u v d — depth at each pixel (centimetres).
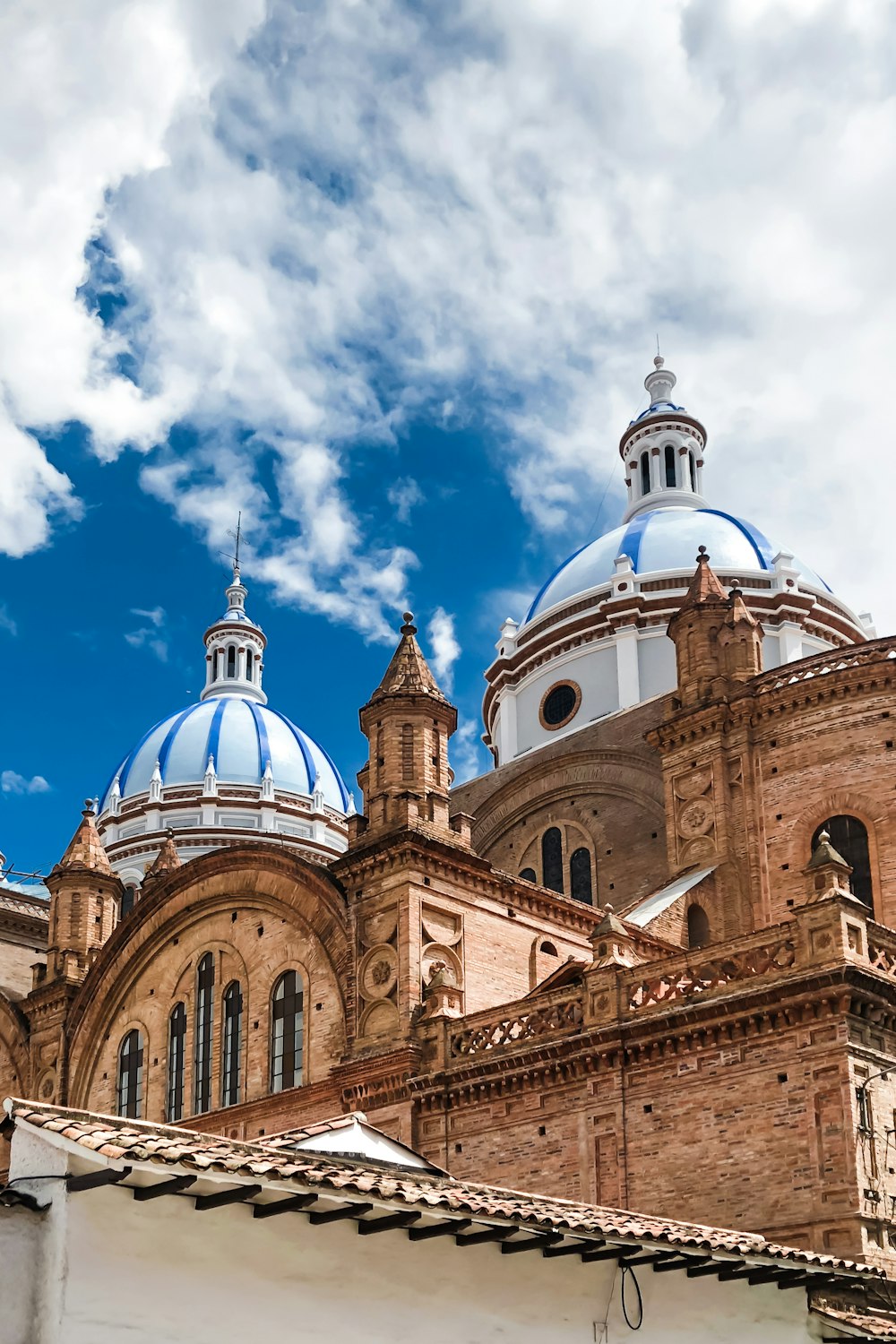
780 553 5412
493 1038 3189
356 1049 3444
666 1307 1948
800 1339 2152
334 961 3619
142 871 7981
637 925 3559
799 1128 2541
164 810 8225
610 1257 1861
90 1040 4462
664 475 6312
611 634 5312
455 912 3528
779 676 3919
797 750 3800
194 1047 4059
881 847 3591
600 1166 2853
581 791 4822
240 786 8312
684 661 4128
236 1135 3731
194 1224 1469
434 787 3612
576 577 5700
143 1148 1373
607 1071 2905
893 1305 2373
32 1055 4638
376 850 3525
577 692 5338
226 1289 1478
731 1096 2673
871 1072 2547
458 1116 3181
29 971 5662
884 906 3547
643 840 4556
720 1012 2716
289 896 3853
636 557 5538
